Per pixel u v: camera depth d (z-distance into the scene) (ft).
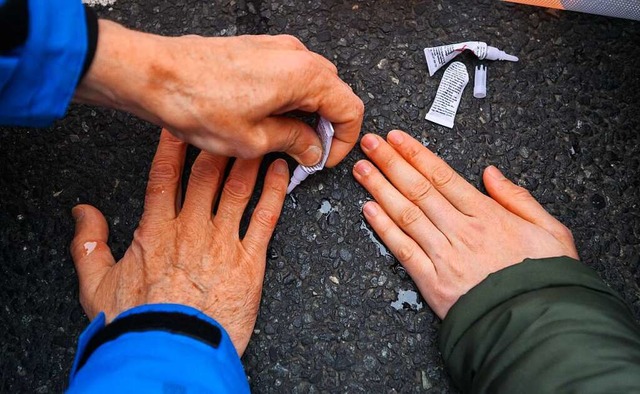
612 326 2.02
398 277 2.31
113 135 2.36
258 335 2.29
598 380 1.92
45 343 2.29
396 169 2.27
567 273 2.15
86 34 1.78
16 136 2.36
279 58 1.92
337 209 2.33
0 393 2.27
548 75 2.43
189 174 2.30
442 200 2.26
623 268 2.34
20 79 1.78
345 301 2.30
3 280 2.31
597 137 2.40
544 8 2.44
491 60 2.42
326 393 2.27
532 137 2.39
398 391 2.27
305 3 2.44
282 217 2.33
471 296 2.16
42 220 2.33
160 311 2.00
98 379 1.84
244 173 2.22
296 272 2.31
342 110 2.07
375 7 2.43
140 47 1.83
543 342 2.02
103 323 2.02
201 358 1.92
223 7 2.44
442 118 2.38
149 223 2.20
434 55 2.39
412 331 2.29
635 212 2.37
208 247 2.18
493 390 2.04
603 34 2.43
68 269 2.31
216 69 1.88
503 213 2.25
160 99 1.88
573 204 2.37
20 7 1.71
